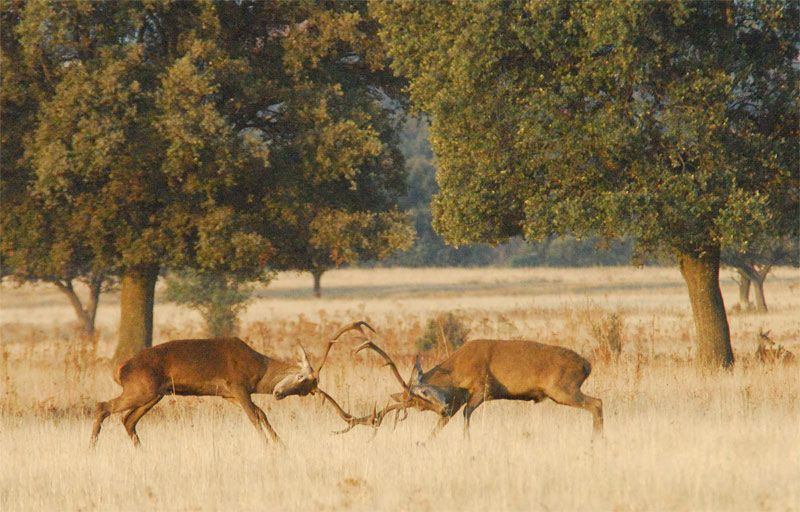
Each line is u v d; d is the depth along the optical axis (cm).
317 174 2102
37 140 2003
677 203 1703
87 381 1862
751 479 867
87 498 890
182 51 2139
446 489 873
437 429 1147
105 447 1155
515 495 837
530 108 1752
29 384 1850
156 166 2106
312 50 2170
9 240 2175
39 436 1248
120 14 2031
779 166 1767
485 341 1159
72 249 2184
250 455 1066
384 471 953
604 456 978
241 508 842
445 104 1817
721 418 1227
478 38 1723
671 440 1060
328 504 839
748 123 1819
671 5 1664
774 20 1747
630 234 1744
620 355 2023
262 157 2014
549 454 1000
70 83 1991
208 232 2086
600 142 1728
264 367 1185
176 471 1004
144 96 2008
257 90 2103
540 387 1136
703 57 1756
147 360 1172
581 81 1733
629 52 1650
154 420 1395
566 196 1831
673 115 1695
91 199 2120
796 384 1577
